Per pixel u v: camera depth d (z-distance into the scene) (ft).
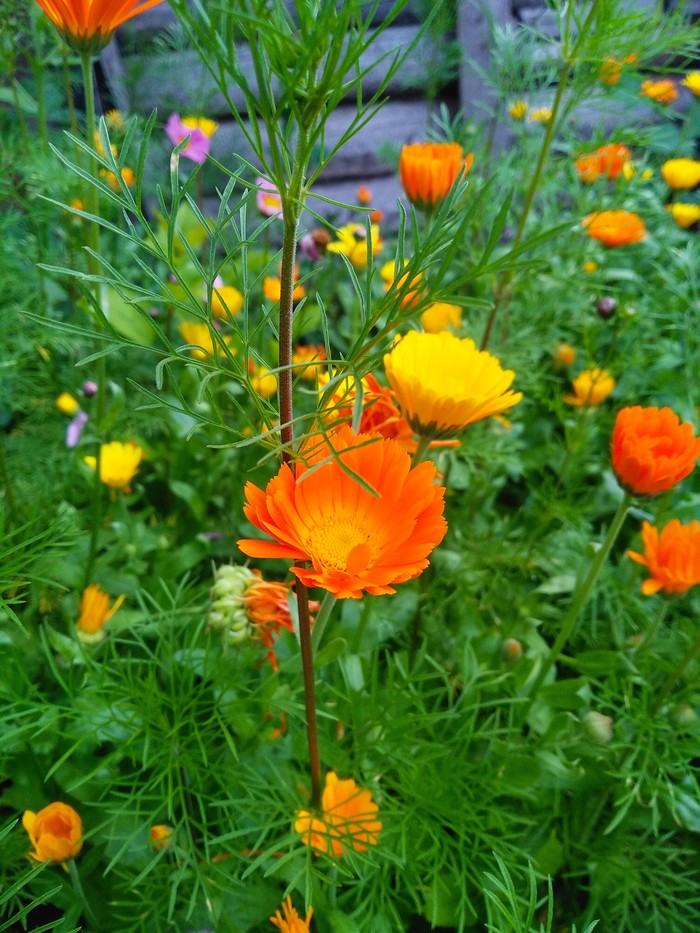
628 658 1.34
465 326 1.76
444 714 1.07
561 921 1.30
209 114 2.15
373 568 0.67
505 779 1.17
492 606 1.61
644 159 1.83
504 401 0.83
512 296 1.79
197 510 1.69
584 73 1.40
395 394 0.87
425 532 0.67
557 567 1.65
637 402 2.04
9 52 1.35
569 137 1.75
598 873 1.26
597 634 1.59
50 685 1.23
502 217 0.53
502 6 2.57
